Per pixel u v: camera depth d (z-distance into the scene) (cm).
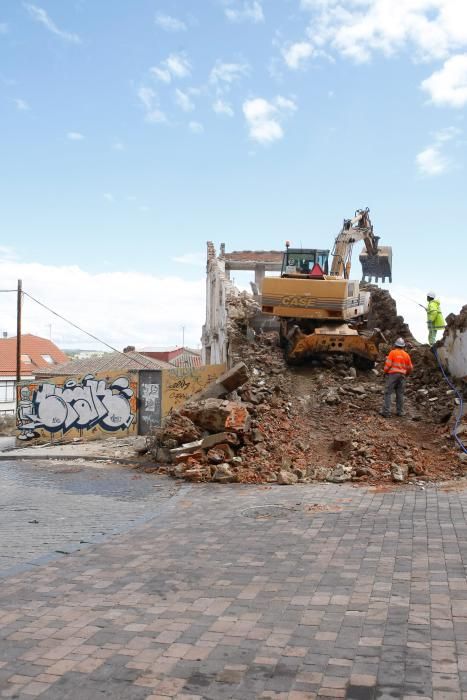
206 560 729
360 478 1202
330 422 1606
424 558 684
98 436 2270
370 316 2320
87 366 4991
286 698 410
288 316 1903
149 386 2252
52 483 1398
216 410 1452
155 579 670
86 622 555
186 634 518
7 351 5812
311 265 2181
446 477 1172
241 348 2178
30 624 555
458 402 1562
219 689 425
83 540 858
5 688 436
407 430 1495
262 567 689
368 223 2264
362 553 718
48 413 2305
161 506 1066
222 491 1177
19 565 746
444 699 399
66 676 452
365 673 436
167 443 1530
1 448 2331
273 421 1534
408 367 1617
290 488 1162
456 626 505
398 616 530
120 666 465
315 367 1978
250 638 504
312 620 533
